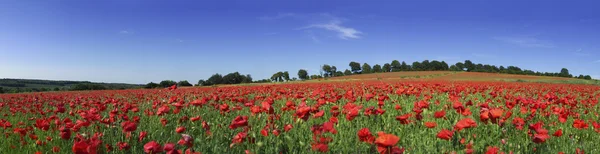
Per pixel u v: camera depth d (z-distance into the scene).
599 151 4.99
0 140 5.86
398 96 10.91
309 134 5.45
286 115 6.96
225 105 6.68
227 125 6.12
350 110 5.80
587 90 17.83
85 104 9.38
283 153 4.91
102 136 5.31
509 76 76.69
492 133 5.42
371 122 6.46
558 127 6.39
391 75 88.94
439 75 84.06
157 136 5.70
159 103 9.61
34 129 6.45
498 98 11.02
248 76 105.12
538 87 19.95
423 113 7.23
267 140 5.00
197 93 15.47
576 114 7.34
